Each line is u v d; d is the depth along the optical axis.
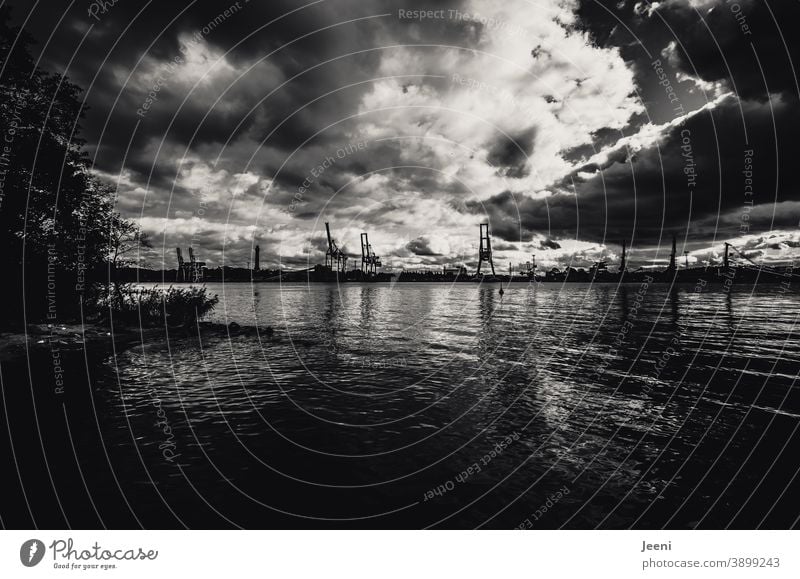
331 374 14.03
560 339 21.80
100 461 7.23
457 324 28.66
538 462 7.55
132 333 19.61
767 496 6.48
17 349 14.59
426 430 9.07
